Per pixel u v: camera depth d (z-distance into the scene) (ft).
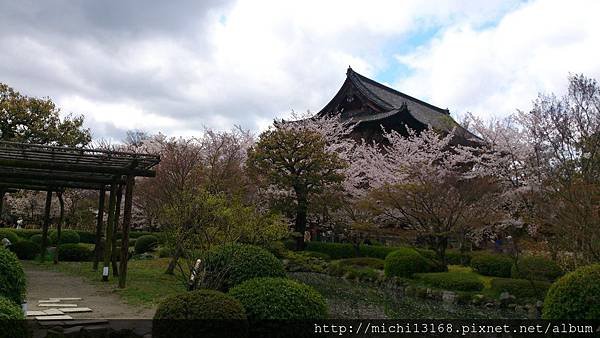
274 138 61.26
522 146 54.54
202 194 31.22
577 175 41.29
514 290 36.86
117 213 42.16
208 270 23.00
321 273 56.95
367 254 66.08
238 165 61.87
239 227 30.73
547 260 38.11
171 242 30.78
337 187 63.05
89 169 32.12
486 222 46.03
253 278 20.39
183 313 14.84
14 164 30.45
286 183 59.77
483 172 56.08
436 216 45.80
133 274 40.16
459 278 41.45
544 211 36.40
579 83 49.52
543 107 62.49
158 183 50.96
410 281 44.78
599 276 19.43
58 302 26.04
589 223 29.76
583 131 45.21
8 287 17.34
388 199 48.34
